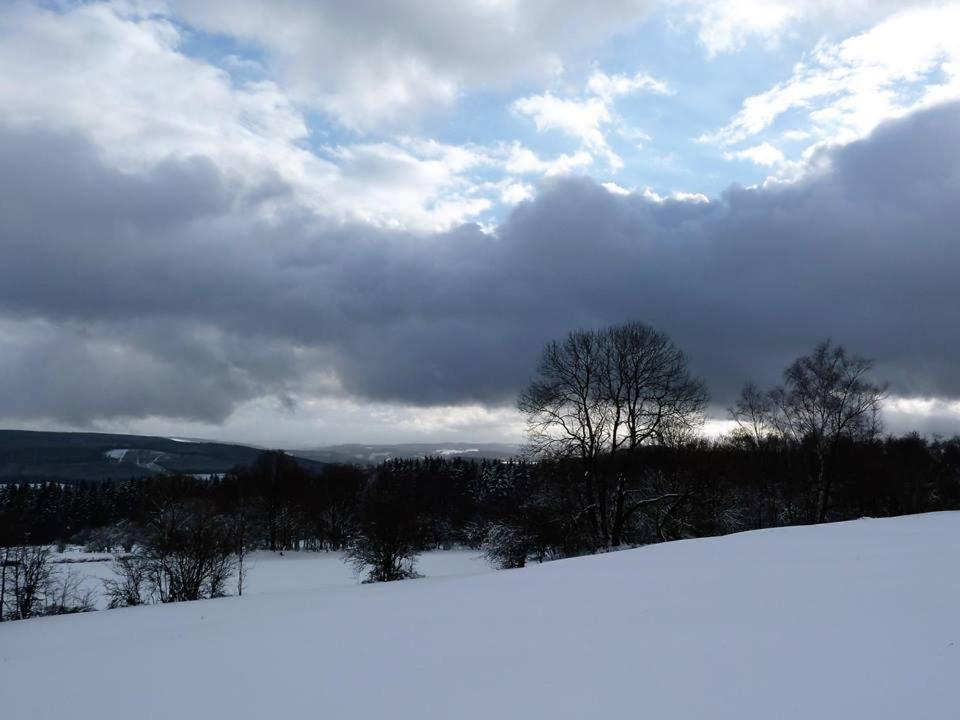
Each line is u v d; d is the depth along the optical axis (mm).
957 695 4402
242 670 7688
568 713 4938
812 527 21781
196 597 29156
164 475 71812
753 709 4562
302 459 106188
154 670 8188
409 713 5375
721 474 43625
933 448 62062
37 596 29406
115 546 52875
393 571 34219
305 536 87000
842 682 4891
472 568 43250
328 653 8180
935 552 12320
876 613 7047
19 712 6758
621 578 12812
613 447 38406
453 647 7762
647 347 38906
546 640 7590
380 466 119750
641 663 6066
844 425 45312
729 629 7031
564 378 39000
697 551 16625
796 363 47562
